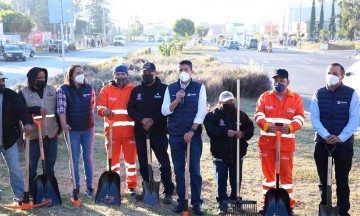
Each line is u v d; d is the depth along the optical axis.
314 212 6.66
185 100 6.39
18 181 6.62
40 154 6.71
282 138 6.34
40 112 6.44
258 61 41.94
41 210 6.43
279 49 74.69
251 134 6.52
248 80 17.77
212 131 6.47
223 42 84.31
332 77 5.90
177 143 6.46
